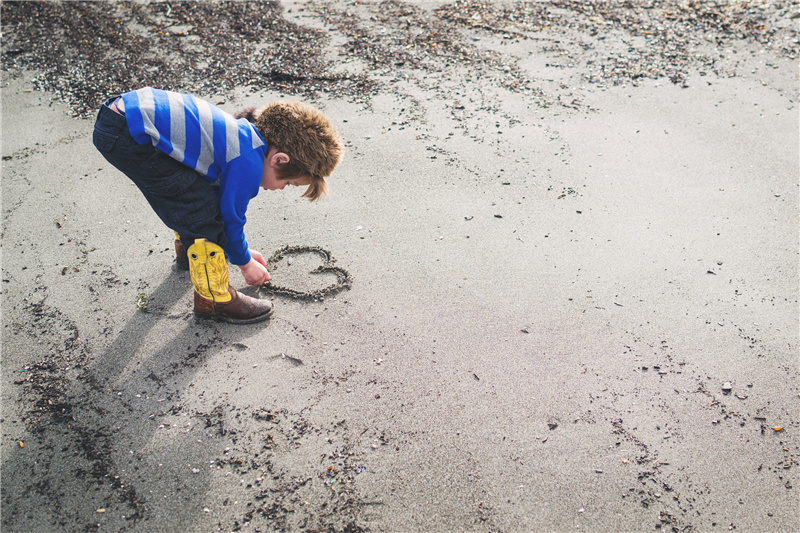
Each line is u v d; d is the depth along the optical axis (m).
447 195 3.61
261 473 2.11
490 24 5.67
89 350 2.59
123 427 2.27
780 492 2.05
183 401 2.37
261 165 2.32
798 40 5.21
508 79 4.86
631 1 6.03
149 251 3.19
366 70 4.97
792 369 2.49
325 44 5.33
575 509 2.00
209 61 5.07
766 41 5.25
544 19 5.76
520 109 4.48
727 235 3.24
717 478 2.10
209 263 2.49
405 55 5.18
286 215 3.46
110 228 3.36
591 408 2.34
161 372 2.49
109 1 5.94
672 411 2.33
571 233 3.28
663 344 2.61
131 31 5.49
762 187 3.61
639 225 3.34
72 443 2.21
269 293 2.90
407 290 2.91
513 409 2.33
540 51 5.25
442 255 3.14
